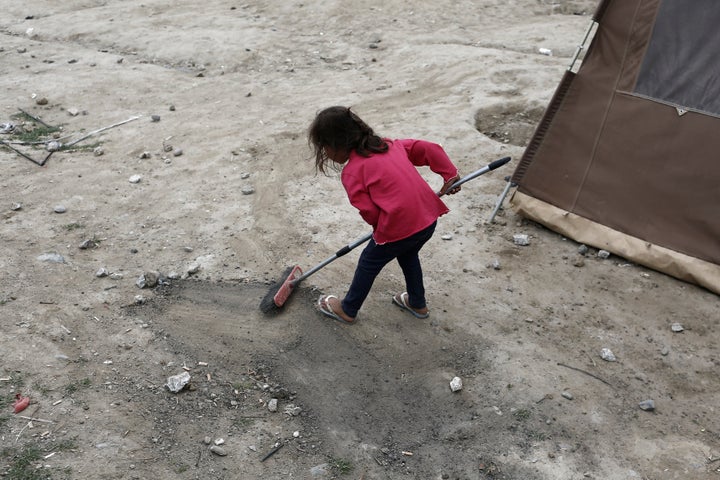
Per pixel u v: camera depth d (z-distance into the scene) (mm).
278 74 9617
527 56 9812
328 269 4996
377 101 8430
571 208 5449
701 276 4816
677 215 5008
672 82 5023
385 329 4402
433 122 7656
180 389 3824
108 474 3289
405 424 3697
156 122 7852
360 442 3578
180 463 3396
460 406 3811
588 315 4586
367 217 3736
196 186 6305
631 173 5207
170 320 4465
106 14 12359
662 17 5016
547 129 5539
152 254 5199
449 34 10922
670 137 5035
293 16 11930
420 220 3789
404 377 4023
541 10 12461
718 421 3740
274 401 3779
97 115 8141
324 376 4020
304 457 3475
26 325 4305
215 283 4852
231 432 3604
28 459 3334
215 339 4301
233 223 5652
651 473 3406
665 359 4195
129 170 6645
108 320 4422
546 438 3602
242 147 7125
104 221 5680
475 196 6109
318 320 4465
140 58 10453
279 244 5340
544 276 4996
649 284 4930
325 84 9117
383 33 11016
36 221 5629
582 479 3363
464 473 3402
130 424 3607
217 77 9539
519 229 5605
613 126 5281
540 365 4109
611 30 5258
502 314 4566
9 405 3668
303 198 6090
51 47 10906
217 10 12484
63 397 3752
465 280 4918
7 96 8664
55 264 5000
